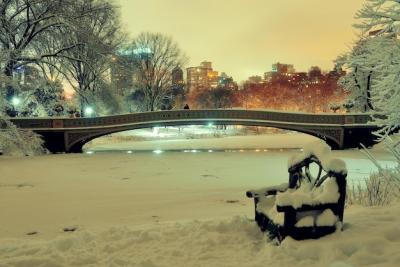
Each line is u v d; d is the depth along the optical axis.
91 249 5.59
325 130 35.81
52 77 35.09
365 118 35.28
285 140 51.84
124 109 50.69
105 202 14.36
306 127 36.12
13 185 19.06
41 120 32.88
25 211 12.71
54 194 16.47
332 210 5.32
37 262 5.04
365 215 6.20
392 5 8.69
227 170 24.50
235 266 4.71
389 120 8.81
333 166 5.38
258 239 5.80
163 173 23.30
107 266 4.93
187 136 57.62
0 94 28.75
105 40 39.50
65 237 6.17
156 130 60.56
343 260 4.50
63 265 5.01
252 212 10.91
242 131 70.69
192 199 14.53
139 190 17.41
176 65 65.50
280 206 5.14
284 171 24.00
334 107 42.03
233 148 39.59
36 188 18.12
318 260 4.66
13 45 32.22
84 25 33.84
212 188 17.77
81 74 40.97
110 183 19.62
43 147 32.97
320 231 5.18
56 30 33.44
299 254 4.78
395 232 5.04
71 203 14.24
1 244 6.62
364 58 8.99
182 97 96.81
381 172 8.52
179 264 4.90
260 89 119.62
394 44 8.57
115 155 32.38
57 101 39.56
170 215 11.34
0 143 29.47
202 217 10.45
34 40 33.34
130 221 10.59
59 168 25.02
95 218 11.34
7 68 30.80
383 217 5.91
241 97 114.81
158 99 64.75
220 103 104.38
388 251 4.55
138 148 39.94
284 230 5.16
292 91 116.31
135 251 5.45
